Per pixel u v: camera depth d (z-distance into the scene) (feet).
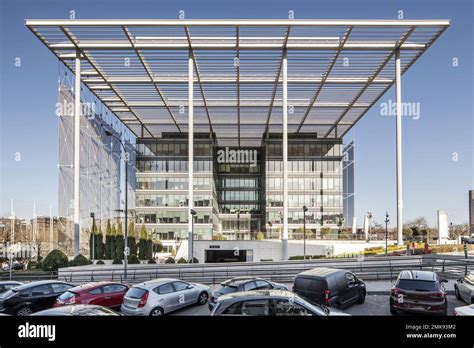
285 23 125.39
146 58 143.74
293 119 219.82
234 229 264.31
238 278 50.21
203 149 215.51
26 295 49.88
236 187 272.72
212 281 78.59
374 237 167.84
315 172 220.02
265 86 169.17
